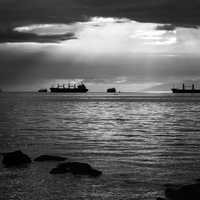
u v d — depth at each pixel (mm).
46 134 41500
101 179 20109
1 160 24688
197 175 21188
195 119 69000
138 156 27062
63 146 31969
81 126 53250
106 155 27406
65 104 138125
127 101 176625
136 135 41656
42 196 17234
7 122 58281
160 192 17844
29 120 63031
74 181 19594
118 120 66438
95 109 105875
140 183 19406
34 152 28750
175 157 26719
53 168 21562
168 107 119000
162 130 47938
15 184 19047
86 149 30297
